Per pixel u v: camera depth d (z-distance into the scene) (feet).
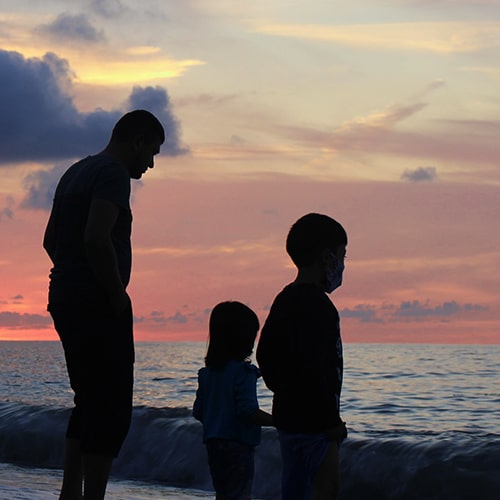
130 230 13.07
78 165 13.33
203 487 21.35
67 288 12.79
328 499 10.64
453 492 18.48
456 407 46.11
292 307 10.80
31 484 20.49
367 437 23.22
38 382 80.64
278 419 11.00
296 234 11.23
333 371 10.65
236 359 14.10
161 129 13.74
